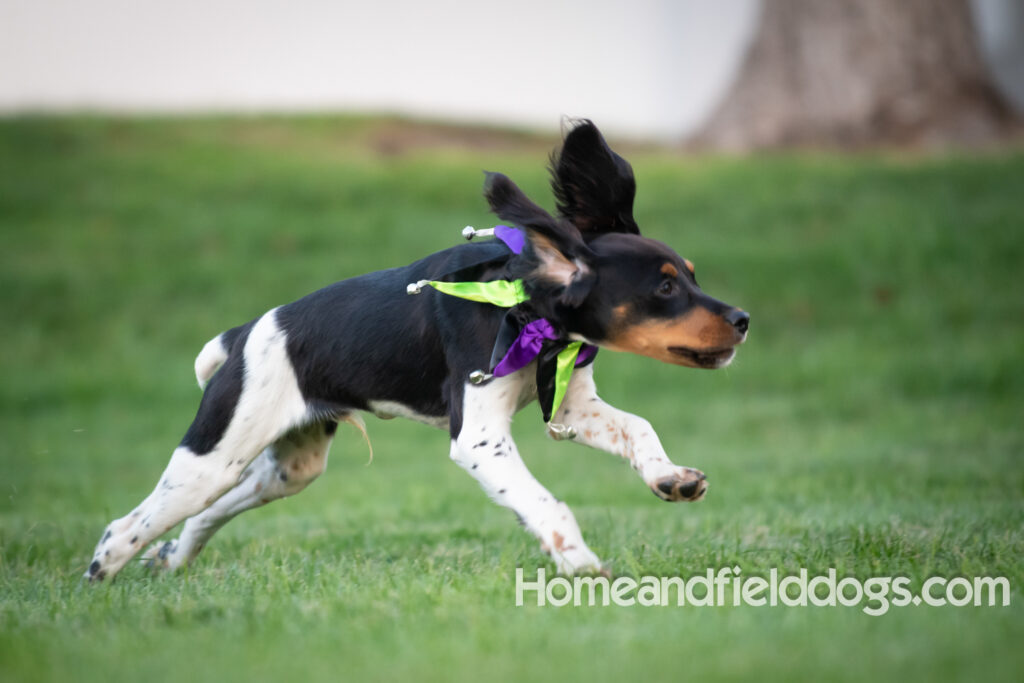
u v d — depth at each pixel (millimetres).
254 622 4793
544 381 5566
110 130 25797
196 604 5281
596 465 12320
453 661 4125
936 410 14219
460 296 5527
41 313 18375
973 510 7820
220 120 26969
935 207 20562
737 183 22250
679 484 5453
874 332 17062
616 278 5395
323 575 5902
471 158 24797
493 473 5527
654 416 14617
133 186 22859
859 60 24266
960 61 24156
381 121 27266
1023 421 13344
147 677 4094
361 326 6016
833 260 19062
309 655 4305
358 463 13117
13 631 4859
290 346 6176
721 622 4527
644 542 6855
